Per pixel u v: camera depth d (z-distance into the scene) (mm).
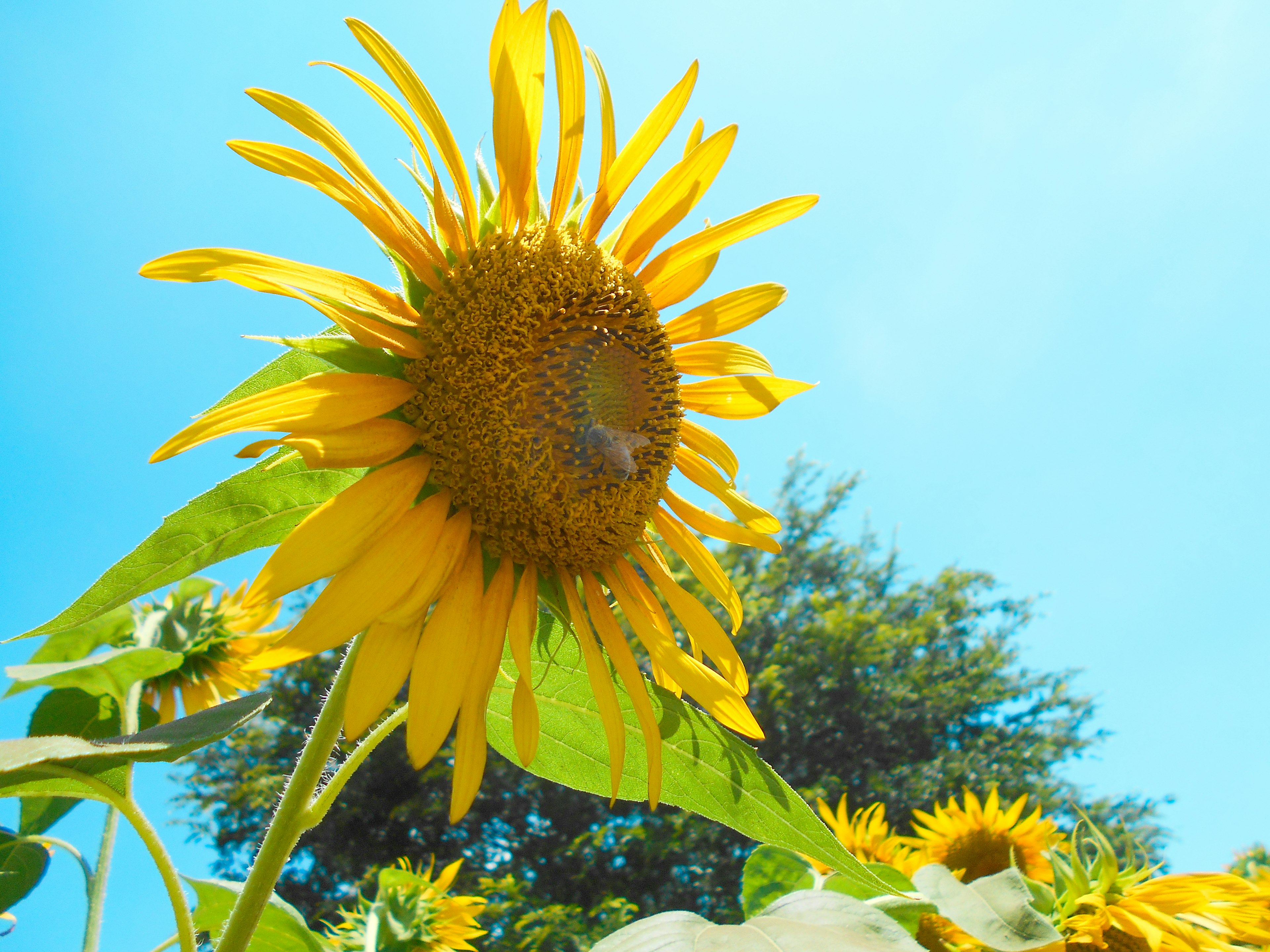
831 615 3590
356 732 295
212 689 697
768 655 3594
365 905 691
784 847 378
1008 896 435
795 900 366
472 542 365
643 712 357
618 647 383
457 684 322
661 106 405
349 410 326
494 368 368
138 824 327
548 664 387
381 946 646
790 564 4117
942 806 3215
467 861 2936
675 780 389
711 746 379
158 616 681
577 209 416
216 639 694
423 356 360
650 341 420
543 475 372
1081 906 519
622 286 416
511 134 384
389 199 358
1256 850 813
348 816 2895
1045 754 3715
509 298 377
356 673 304
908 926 517
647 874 2887
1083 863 554
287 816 315
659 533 440
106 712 487
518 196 393
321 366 355
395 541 327
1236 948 491
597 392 394
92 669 443
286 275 327
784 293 468
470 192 377
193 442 290
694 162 424
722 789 382
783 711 3312
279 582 296
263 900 306
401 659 313
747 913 551
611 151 408
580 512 380
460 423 362
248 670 710
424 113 363
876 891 418
